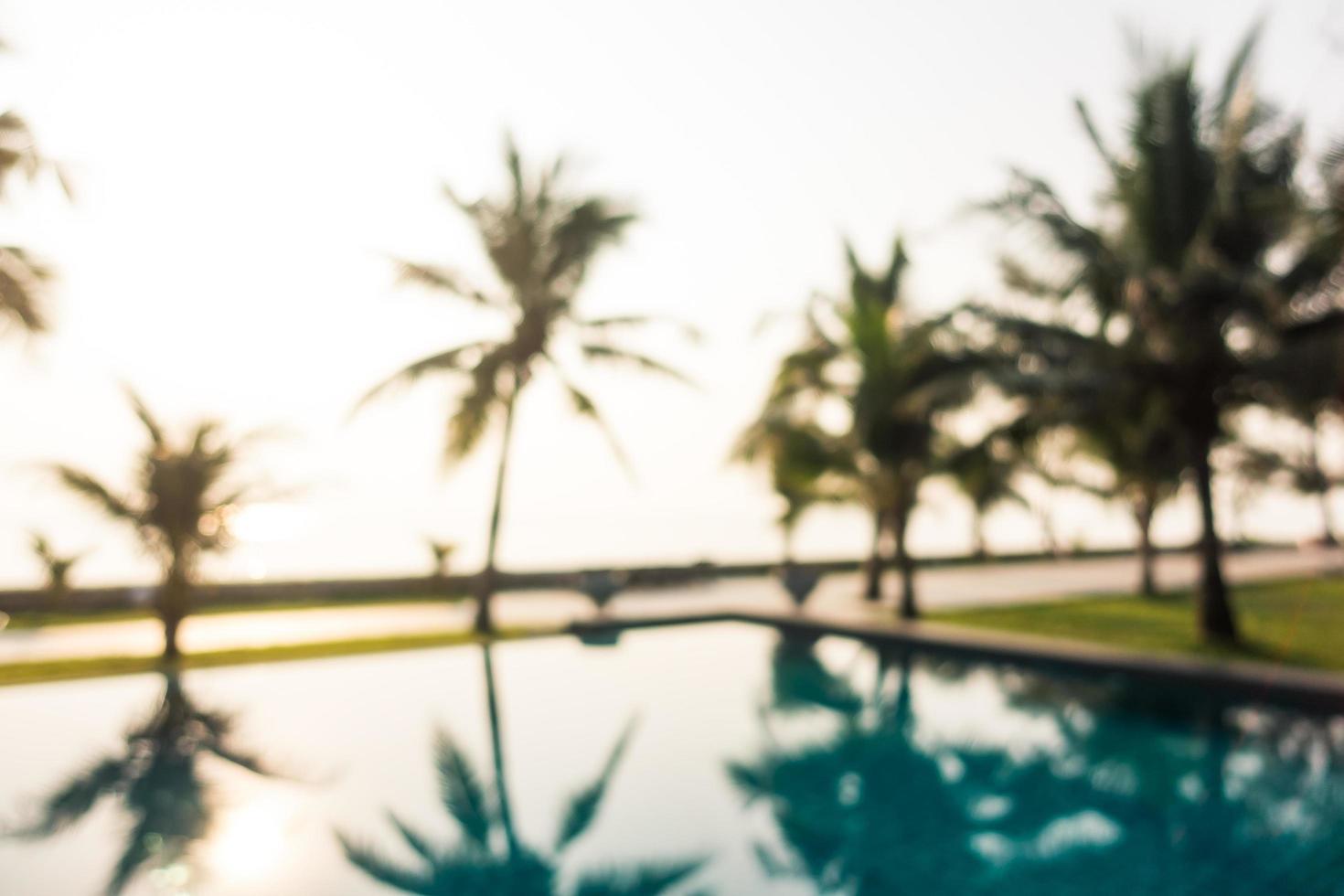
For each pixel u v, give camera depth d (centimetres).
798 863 574
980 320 1320
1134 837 620
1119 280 1262
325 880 529
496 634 1326
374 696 980
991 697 1023
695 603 1736
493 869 555
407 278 1421
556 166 1515
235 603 1642
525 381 1476
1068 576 2408
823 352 1758
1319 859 572
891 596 1881
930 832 632
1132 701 974
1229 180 1121
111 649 1134
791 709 984
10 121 1296
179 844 575
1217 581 1215
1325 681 862
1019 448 1345
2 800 642
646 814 661
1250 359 1189
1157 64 1228
